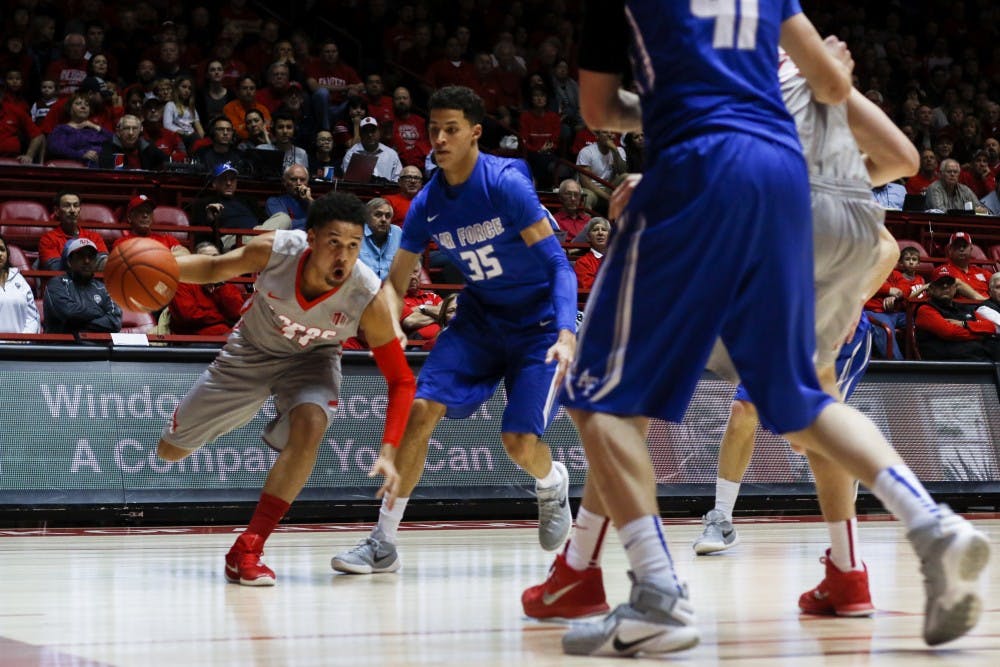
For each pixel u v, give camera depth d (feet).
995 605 12.21
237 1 51.96
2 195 37.37
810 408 8.98
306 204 37.47
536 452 17.44
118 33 46.75
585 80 9.78
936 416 30.68
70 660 9.09
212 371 16.39
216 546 20.77
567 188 40.65
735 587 14.34
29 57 44.62
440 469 27.02
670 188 8.68
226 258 15.49
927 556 8.26
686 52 8.86
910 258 39.34
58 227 33.99
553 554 19.34
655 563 8.82
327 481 26.12
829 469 11.28
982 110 59.21
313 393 15.93
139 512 24.91
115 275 14.44
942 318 33.88
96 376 25.50
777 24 9.16
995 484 30.68
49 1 47.91
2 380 24.91
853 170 10.43
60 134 40.27
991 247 47.14
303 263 15.31
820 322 10.79
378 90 46.93
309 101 44.47
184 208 38.58
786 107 9.53
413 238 16.62
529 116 49.03
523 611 11.96
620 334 8.79
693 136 8.72
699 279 8.66
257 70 48.32
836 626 10.82
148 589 14.40
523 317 16.74
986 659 8.87
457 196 16.07
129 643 10.03
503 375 17.17
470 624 11.18
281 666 8.75
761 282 8.82
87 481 24.85
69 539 22.25
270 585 14.79
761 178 8.64
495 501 27.09
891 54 62.08
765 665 8.64
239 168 39.55
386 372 15.30
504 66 52.95
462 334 17.02
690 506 28.32
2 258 29.66
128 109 42.96
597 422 8.92
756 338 8.93
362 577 15.89
